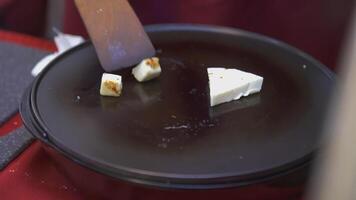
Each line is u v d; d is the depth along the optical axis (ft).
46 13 3.85
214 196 1.94
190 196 1.94
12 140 2.31
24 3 3.67
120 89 2.31
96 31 2.38
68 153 2.01
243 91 2.31
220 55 2.59
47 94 2.28
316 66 2.50
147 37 2.47
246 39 2.69
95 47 2.40
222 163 2.01
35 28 3.80
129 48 2.43
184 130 2.15
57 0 3.87
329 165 1.40
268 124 2.19
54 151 2.05
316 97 2.33
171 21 3.42
